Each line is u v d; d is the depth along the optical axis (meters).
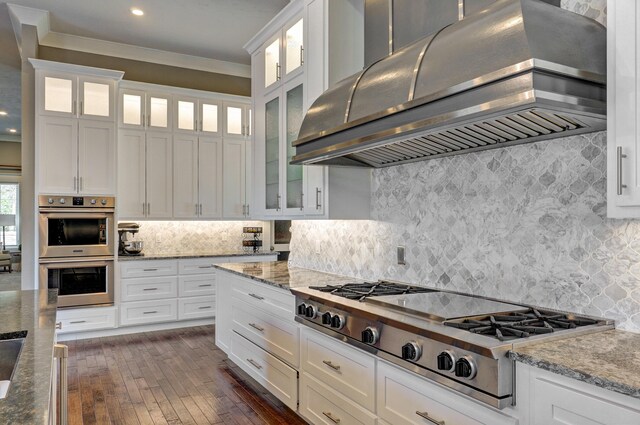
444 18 2.26
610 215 1.44
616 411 1.13
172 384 3.45
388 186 2.85
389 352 1.86
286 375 2.78
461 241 2.33
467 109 1.54
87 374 3.67
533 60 1.36
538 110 1.44
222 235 6.09
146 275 5.06
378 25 2.72
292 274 3.32
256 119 3.99
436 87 1.69
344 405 2.21
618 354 1.34
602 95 1.51
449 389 1.60
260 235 6.24
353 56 3.04
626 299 1.64
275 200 3.62
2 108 8.23
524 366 1.37
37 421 0.89
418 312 1.87
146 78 5.64
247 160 5.95
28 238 4.67
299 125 3.26
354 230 3.15
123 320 4.93
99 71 4.78
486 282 2.19
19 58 5.75
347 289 2.53
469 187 2.29
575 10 1.81
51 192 4.59
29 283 4.67
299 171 3.22
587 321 1.69
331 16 2.94
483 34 1.61
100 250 4.80
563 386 1.26
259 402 3.12
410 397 1.79
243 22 4.80
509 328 1.59
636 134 1.36
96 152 4.81
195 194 5.61
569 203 1.83
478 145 2.10
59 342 4.61
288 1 4.33
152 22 4.80
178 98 5.52
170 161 5.46
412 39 2.47
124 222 5.49
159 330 5.14
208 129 5.74
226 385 3.43
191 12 4.57
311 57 3.09
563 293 1.85
